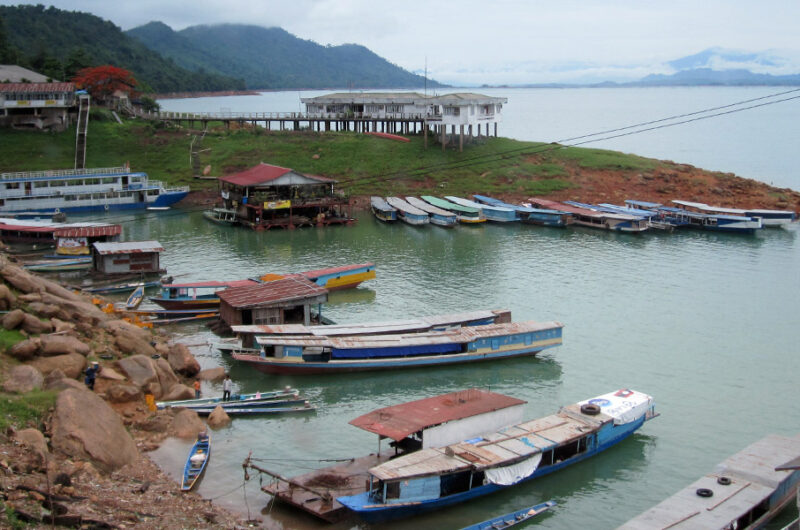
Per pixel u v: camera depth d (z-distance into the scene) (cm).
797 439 4706
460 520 4306
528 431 4859
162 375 5819
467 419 4847
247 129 16788
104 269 9200
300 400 5806
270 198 12494
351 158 15350
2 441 4088
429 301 8462
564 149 16125
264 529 4056
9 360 5203
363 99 17138
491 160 15425
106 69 18712
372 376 6488
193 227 12512
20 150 14975
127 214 13350
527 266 9988
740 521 3959
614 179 14775
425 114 16725
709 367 6594
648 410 5388
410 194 14325
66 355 5394
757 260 10300
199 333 7456
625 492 4628
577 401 5919
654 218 12631
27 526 3328
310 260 10312
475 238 11800
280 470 4744
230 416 5522
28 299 6316
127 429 5047
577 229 12512
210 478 4606
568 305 8306
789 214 12581
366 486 4425
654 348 7044
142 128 16538
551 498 4559
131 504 3972
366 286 9112
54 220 12188
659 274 9556
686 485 4712
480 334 6775
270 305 7206
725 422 5547
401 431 4594
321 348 6394
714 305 8294
